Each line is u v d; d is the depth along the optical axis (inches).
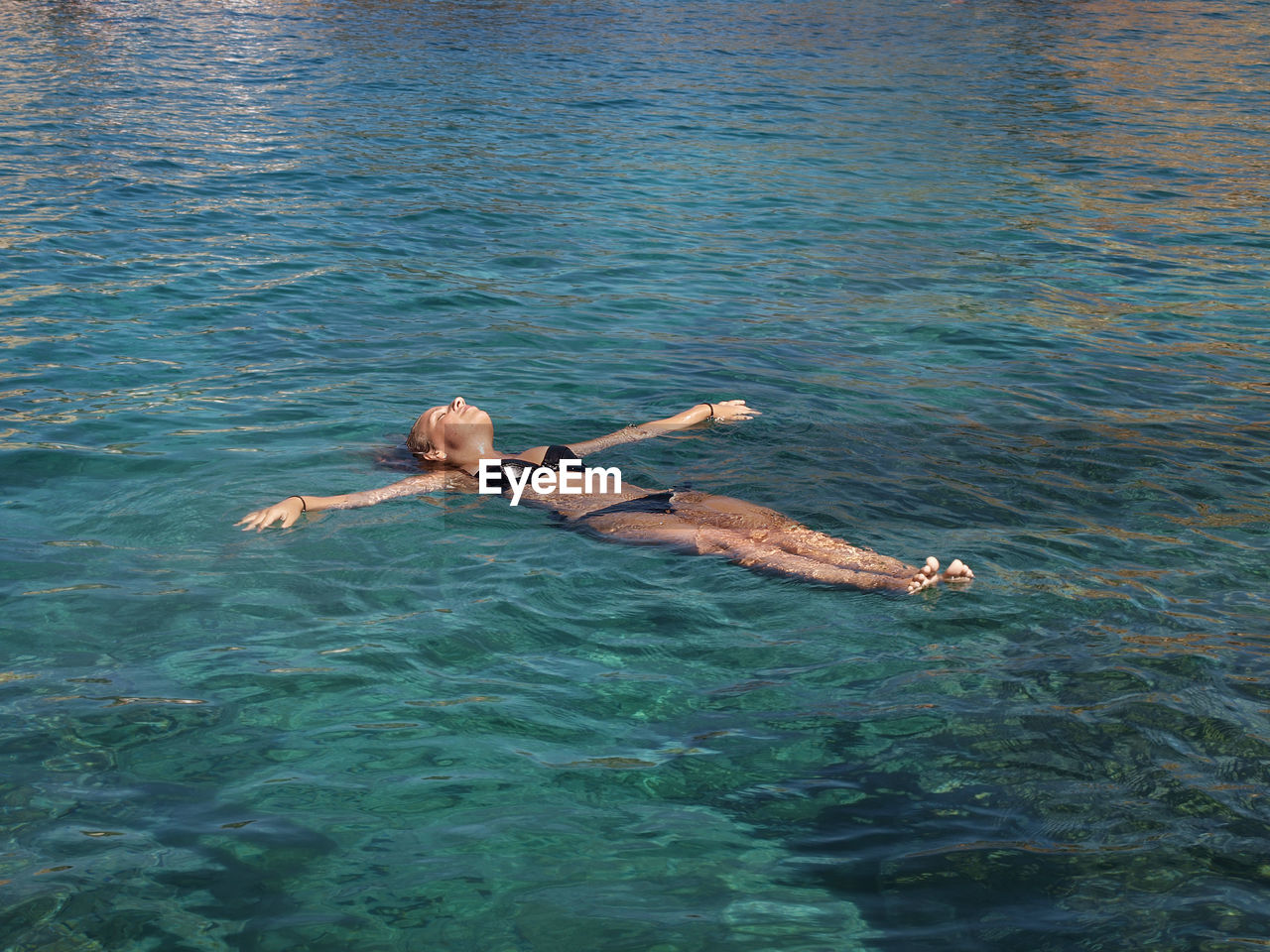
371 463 233.1
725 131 682.8
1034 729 139.1
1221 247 460.4
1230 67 1012.5
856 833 120.0
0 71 755.4
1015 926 105.1
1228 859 114.8
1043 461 238.5
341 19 1164.5
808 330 341.7
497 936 104.3
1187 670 153.0
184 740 136.3
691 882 112.3
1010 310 368.5
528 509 214.1
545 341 322.0
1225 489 224.1
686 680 152.6
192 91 727.1
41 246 386.9
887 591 176.4
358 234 431.8
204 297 346.0
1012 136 700.0
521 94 780.0
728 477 227.1
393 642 161.8
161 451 232.8
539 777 130.3
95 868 112.9
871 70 961.5
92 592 173.8
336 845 117.5
